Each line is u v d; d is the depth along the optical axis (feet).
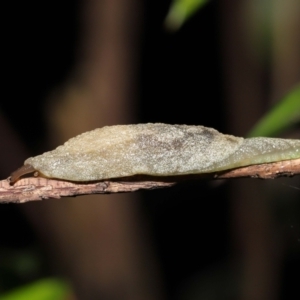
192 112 1.62
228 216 1.51
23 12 1.35
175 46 1.52
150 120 1.60
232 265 1.48
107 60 1.30
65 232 1.28
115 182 0.98
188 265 1.61
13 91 1.39
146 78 1.55
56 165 0.97
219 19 1.38
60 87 1.37
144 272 1.35
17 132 1.38
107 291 1.29
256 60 1.32
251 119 1.40
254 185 1.37
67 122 1.35
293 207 1.34
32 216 1.28
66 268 1.29
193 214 1.66
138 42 1.32
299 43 1.24
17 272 1.26
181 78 1.58
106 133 0.99
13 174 0.97
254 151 0.98
